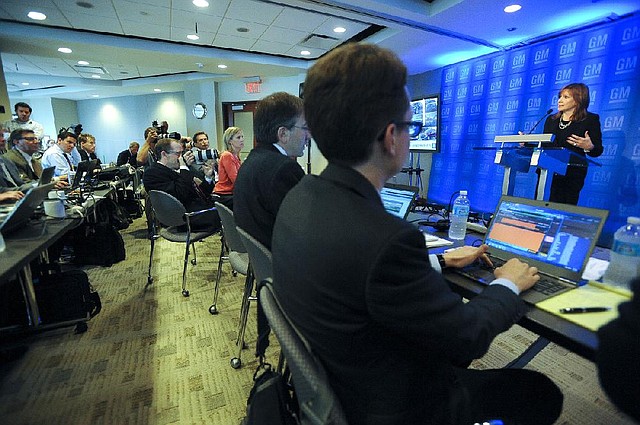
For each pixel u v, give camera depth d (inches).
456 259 41.5
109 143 408.5
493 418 30.3
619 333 18.4
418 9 130.3
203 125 300.7
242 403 59.0
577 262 37.5
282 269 23.8
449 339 20.9
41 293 79.0
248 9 145.9
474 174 190.2
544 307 31.8
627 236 36.6
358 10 131.6
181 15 153.9
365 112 21.7
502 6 121.0
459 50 173.6
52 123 389.4
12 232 65.8
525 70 161.8
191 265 125.0
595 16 128.2
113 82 318.3
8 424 54.2
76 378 64.8
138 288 104.7
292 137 63.4
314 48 205.3
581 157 63.6
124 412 56.8
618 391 18.1
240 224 58.5
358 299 19.5
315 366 20.8
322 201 22.5
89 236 120.0
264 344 53.6
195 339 77.8
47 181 75.3
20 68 265.9
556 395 32.8
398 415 21.9
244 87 287.1
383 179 24.8
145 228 179.2
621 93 127.1
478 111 187.0
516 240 44.7
